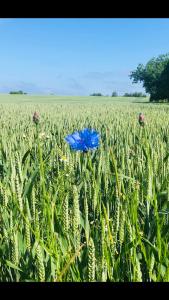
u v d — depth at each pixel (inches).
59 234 85.9
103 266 79.8
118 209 91.0
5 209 105.7
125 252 85.4
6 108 1158.3
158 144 224.8
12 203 105.8
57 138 335.0
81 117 650.8
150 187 103.6
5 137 326.6
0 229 111.3
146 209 119.5
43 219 104.4
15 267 84.7
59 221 96.5
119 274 87.5
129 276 88.2
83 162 175.2
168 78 3230.8
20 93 5027.1
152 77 3612.2
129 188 125.4
